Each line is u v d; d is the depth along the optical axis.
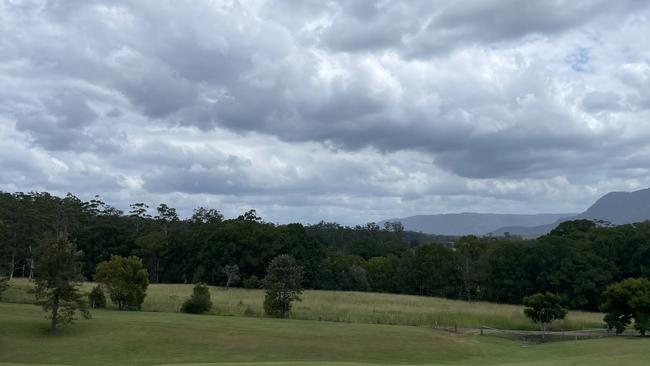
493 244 105.81
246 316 51.06
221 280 104.56
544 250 86.44
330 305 64.12
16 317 40.50
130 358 31.41
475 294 102.44
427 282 104.00
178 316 45.56
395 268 111.81
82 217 121.19
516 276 91.12
